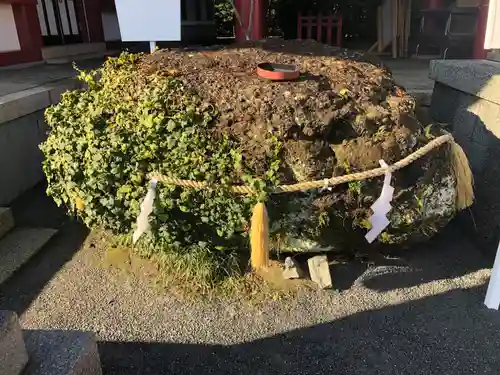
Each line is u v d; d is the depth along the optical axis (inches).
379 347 104.8
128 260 134.7
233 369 99.7
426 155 113.0
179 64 133.2
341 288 122.5
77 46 339.9
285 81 118.4
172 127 108.3
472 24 303.4
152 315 114.4
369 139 109.0
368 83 121.4
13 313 67.9
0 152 167.2
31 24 287.4
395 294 120.9
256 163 106.6
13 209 169.9
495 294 114.2
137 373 98.8
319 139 109.1
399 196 111.7
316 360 101.5
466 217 148.7
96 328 110.7
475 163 145.1
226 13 403.2
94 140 111.3
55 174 125.6
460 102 157.2
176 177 107.8
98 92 124.9
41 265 136.2
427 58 331.6
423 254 138.1
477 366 99.4
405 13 342.0
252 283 123.0
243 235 114.2
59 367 71.8
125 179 111.6
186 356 102.9
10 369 66.3
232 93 114.3
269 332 109.2
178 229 114.1
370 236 108.9
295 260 127.6
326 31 354.0
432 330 109.3
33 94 184.4
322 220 110.6
